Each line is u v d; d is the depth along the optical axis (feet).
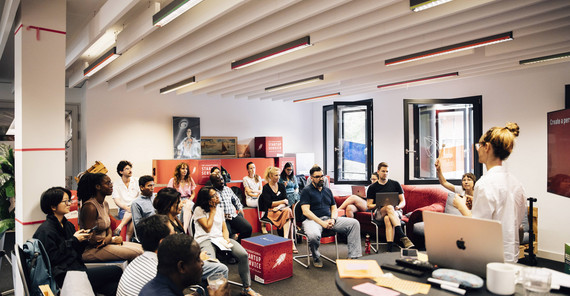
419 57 15.33
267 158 29.27
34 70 11.96
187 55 17.29
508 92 20.44
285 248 14.74
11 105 26.27
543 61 17.42
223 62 16.92
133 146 26.25
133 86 23.90
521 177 19.81
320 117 34.76
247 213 23.26
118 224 18.31
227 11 10.95
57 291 8.45
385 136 27.02
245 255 12.63
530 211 15.08
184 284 5.76
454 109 22.99
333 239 20.92
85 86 25.12
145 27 12.78
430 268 6.98
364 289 6.23
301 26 12.94
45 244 9.10
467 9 10.63
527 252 16.85
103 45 18.03
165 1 13.55
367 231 21.53
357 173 28.60
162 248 5.67
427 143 23.84
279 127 33.76
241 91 27.22
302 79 21.79
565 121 13.92
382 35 13.99
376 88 25.14
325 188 16.85
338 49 15.83
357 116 28.66
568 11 11.40
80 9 14.39
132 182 18.70
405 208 22.77
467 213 8.38
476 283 5.96
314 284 14.08
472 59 17.10
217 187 17.39
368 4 10.73
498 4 10.93
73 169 26.94
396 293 6.03
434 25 12.42
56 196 9.67
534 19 12.03
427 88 24.62
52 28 12.34
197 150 28.55
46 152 12.12
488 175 6.86
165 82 22.49
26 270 8.02
